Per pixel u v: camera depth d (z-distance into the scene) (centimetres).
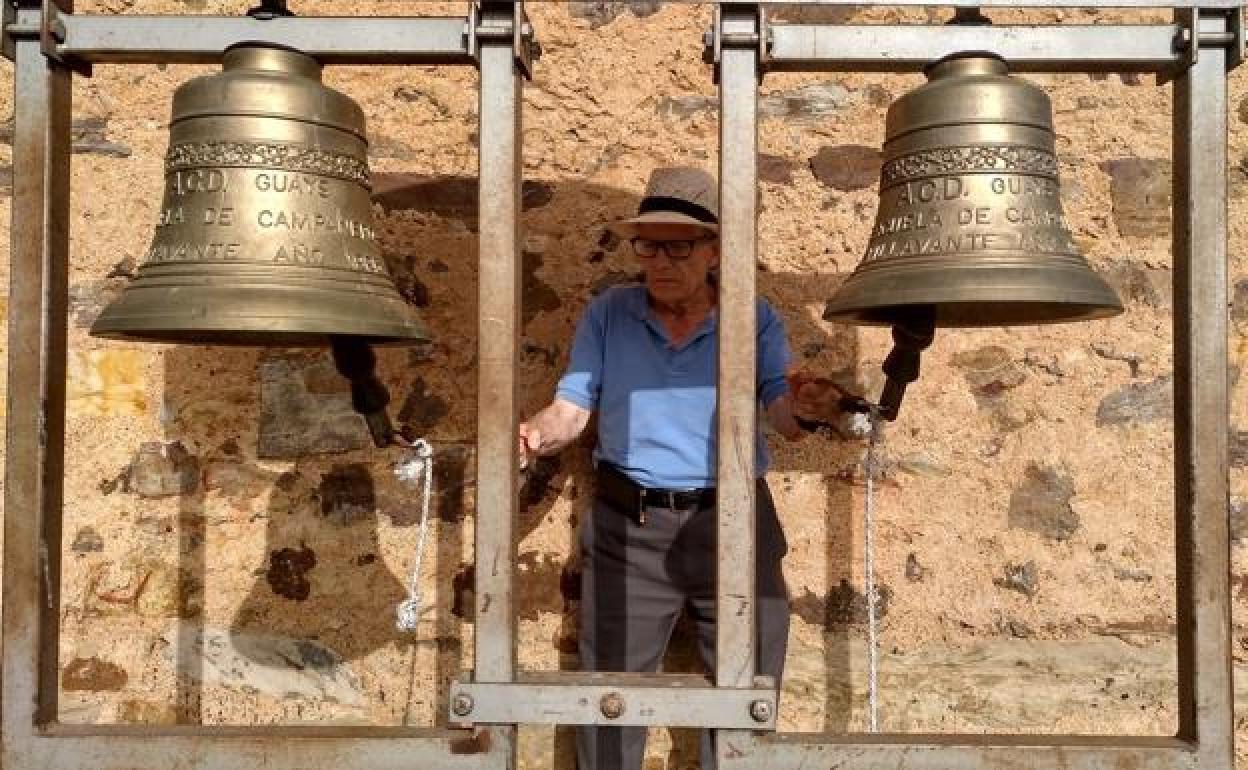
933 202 218
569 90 331
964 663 326
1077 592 325
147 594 328
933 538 327
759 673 304
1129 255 328
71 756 214
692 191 288
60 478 225
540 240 331
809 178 330
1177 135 221
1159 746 212
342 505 329
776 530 310
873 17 329
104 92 328
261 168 212
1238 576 324
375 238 228
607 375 306
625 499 306
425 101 332
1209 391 216
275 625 329
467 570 329
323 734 214
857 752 211
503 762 212
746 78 214
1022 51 221
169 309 204
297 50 221
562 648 329
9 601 217
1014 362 328
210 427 329
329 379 329
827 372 328
